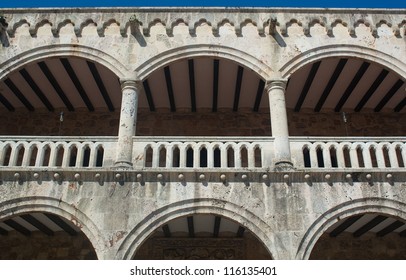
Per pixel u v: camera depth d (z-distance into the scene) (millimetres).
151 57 12250
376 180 10500
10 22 12656
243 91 15602
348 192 10352
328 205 10195
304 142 11344
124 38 12531
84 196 10227
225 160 10945
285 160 10750
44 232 14680
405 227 14203
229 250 14742
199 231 14742
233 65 13852
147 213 10062
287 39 12594
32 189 10281
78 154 11055
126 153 10875
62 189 10305
